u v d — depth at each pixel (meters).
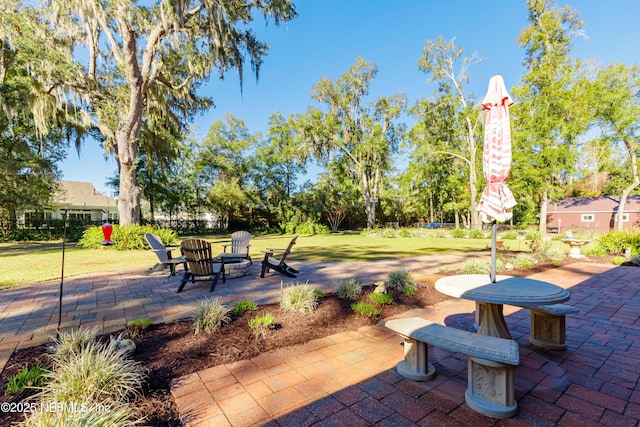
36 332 3.26
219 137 26.66
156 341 2.94
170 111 15.48
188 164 25.80
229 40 12.12
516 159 18.41
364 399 2.07
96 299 4.59
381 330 3.36
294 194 29.41
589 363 2.60
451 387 2.22
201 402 2.02
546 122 17.42
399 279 4.98
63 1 9.84
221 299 4.55
